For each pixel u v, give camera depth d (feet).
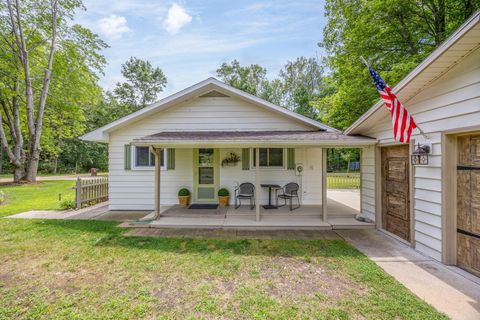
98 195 29.78
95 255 13.69
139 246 15.08
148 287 10.31
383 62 31.96
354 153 75.92
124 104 98.17
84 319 8.24
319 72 87.35
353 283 10.60
